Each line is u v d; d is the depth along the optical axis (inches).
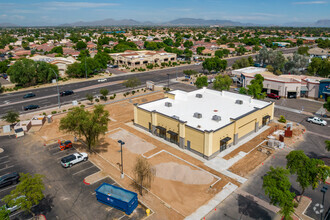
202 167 1711.4
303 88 3464.6
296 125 2468.0
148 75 5167.3
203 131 1780.3
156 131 2234.3
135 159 1839.3
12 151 1996.8
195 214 1275.8
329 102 2452.0
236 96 2586.1
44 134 2330.2
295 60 4517.7
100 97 3393.2
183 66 6230.3
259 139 2142.0
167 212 1293.1
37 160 1849.2
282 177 1187.3
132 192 1354.6
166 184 1536.7
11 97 3634.4
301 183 1256.2
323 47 7829.7
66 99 3506.4
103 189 1432.1
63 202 1381.6
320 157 1845.5
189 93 2741.1
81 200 1396.4
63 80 4621.1
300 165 1261.1
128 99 3484.3
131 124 2539.4
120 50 7436.0
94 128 1802.4
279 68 4739.2
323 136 2209.6
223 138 1910.7
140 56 6373.0
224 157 1846.7
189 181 1561.3
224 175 1620.3
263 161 1787.6
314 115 2765.7
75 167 1743.4
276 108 3034.0
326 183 1521.9
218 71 5393.7
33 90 4013.3
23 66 4097.0
